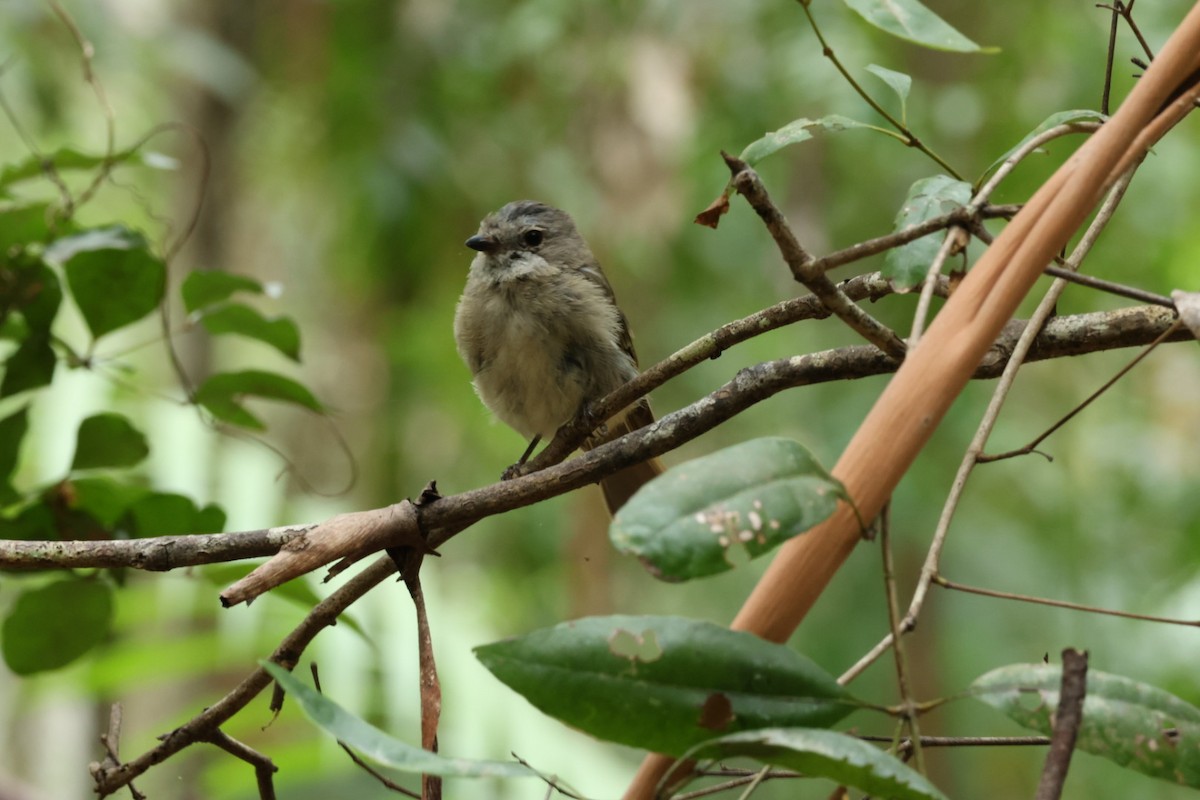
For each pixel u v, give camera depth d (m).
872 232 12.09
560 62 12.16
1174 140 11.49
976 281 2.95
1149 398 13.75
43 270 5.99
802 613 2.90
